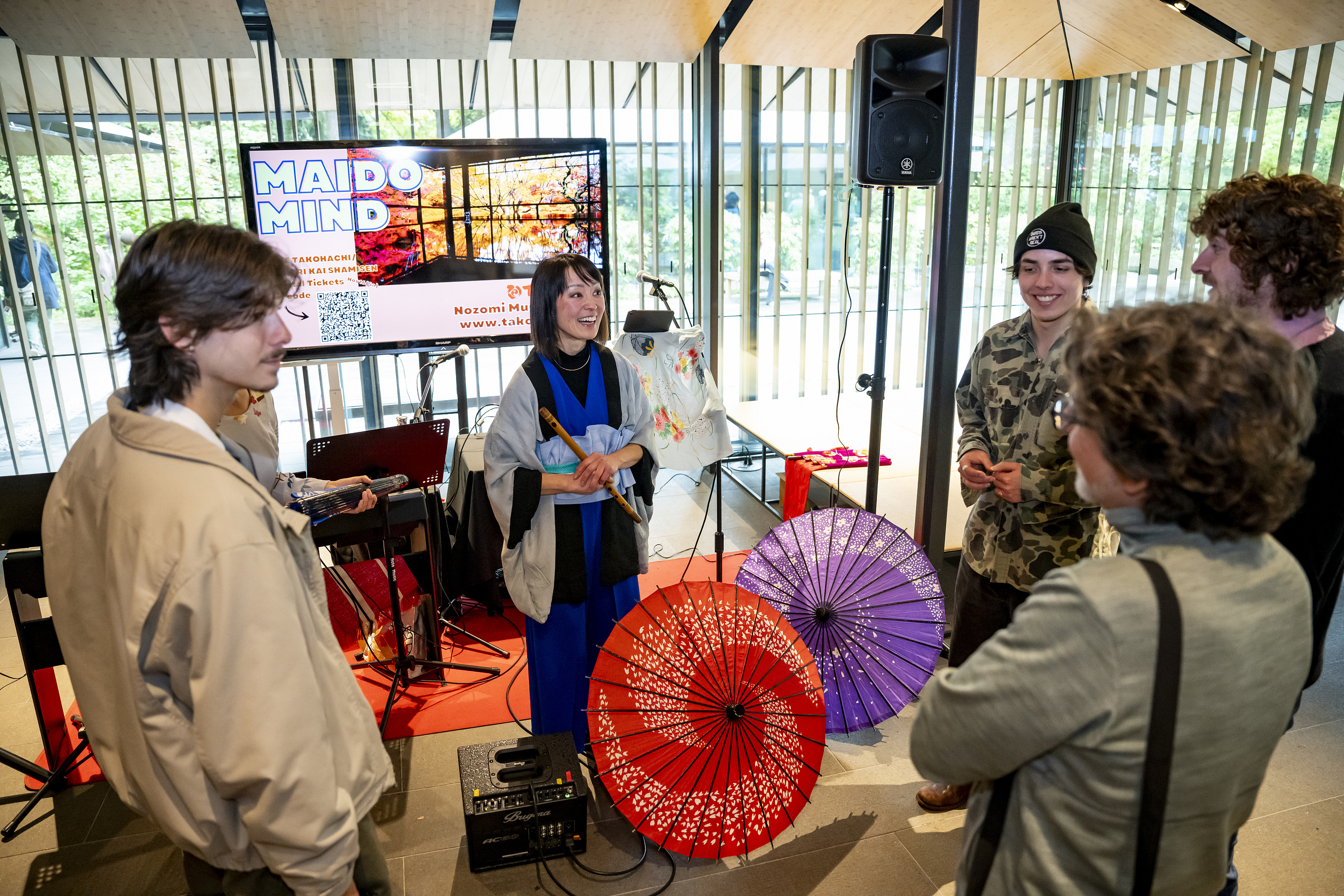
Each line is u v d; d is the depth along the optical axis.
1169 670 0.78
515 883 2.02
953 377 2.93
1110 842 0.84
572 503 2.25
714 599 1.99
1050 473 1.98
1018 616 0.89
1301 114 3.16
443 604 3.44
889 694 2.28
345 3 3.69
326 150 3.84
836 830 2.18
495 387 5.15
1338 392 1.28
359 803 1.17
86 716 1.13
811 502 4.36
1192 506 0.80
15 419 4.46
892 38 2.47
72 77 4.21
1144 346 0.80
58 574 1.11
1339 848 2.06
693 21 4.17
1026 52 3.96
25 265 4.32
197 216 4.52
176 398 1.04
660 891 1.98
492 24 4.25
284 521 1.09
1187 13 3.33
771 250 4.94
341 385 4.91
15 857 2.12
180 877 2.06
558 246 4.17
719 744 1.92
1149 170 3.89
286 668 1.00
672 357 4.07
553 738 2.24
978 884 0.98
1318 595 1.36
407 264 4.02
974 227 4.68
